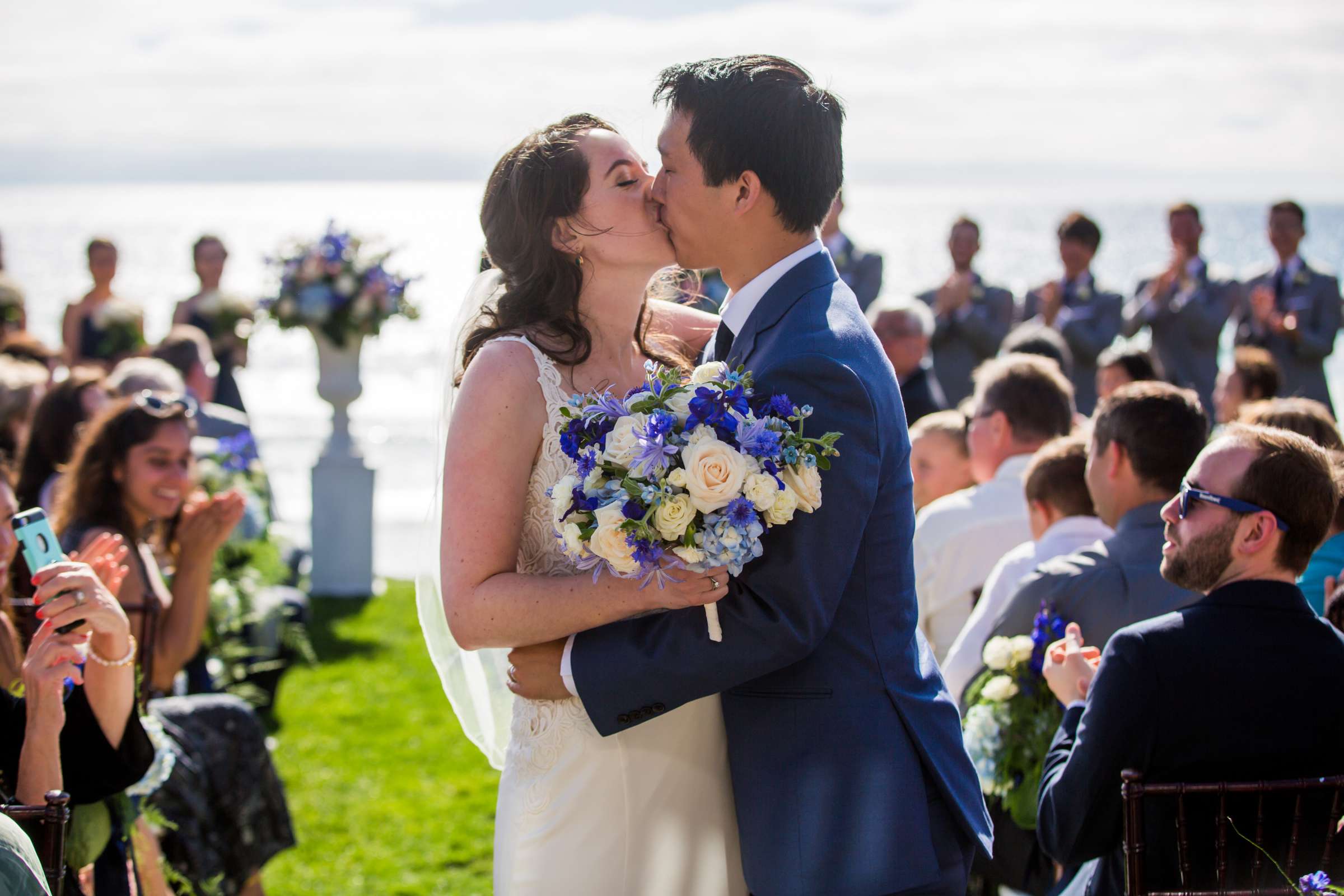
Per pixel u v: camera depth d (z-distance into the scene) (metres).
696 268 2.19
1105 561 2.76
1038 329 5.05
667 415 1.82
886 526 2.07
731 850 2.20
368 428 13.02
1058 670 2.46
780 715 2.07
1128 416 2.77
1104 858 2.33
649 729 2.14
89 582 2.38
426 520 2.39
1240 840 2.12
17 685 2.52
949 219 85.25
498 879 2.23
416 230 62.12
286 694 6.02
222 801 3.50
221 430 5.99
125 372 4.70
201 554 3.62
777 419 1.86
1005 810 2.92
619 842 2.13
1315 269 8.16
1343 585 2.49
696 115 2.06
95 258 8.34
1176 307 8.39
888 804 2.01
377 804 4.80
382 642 6.84
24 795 2.26
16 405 4.99
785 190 2.06
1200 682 2.13
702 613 1.96
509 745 2.26
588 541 1.85
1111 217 88.31
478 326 2.25
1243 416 3.30
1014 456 3.59
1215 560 2.18
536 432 2.08
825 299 2.09
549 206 2.12
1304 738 2.11
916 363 5.07
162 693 3.60
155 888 2.84
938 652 3.56
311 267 7.64
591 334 2.20
